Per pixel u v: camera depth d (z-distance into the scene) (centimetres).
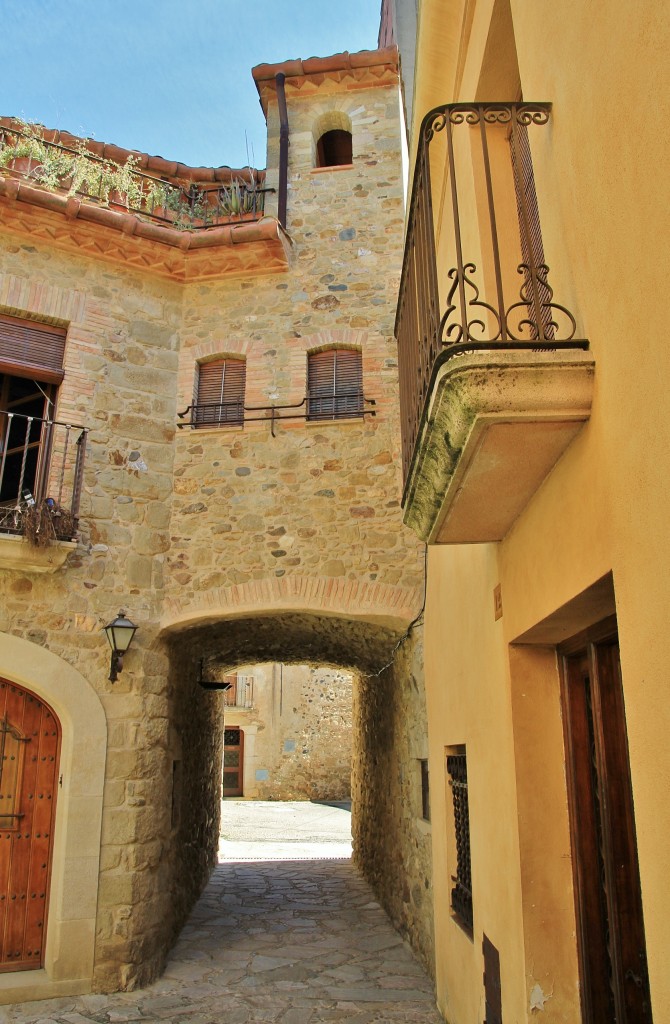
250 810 1892
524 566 312
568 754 319
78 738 627
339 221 837
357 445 734
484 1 388
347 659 1037
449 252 553
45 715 645
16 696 638
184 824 820
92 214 724
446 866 525
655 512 179
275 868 1158
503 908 344
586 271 229
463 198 444
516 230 379
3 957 589
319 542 707
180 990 598
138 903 617
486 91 408
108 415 723
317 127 919
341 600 688
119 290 768
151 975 620
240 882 1044
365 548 702
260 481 730
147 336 770
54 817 624
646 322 183
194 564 711
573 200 240
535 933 304
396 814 809
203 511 725
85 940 590
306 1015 540
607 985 288
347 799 2161
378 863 942
